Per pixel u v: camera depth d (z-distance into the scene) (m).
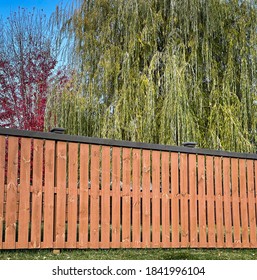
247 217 6.76
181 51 8.84
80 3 9.83
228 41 9.22
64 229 5.45
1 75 11.70
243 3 9.54
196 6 9.02
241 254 6.14
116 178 5.86
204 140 8.61
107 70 8.98
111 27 9.39
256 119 8.95
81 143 5.70
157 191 6.11
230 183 6.71
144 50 9.08
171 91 8.32
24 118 11.10
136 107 8.63
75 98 9.03
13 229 5.14
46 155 5.46
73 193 5.57
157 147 6.17
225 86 8.90
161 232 6.29
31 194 5.34
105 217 5.73
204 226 6.39
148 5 9.16
